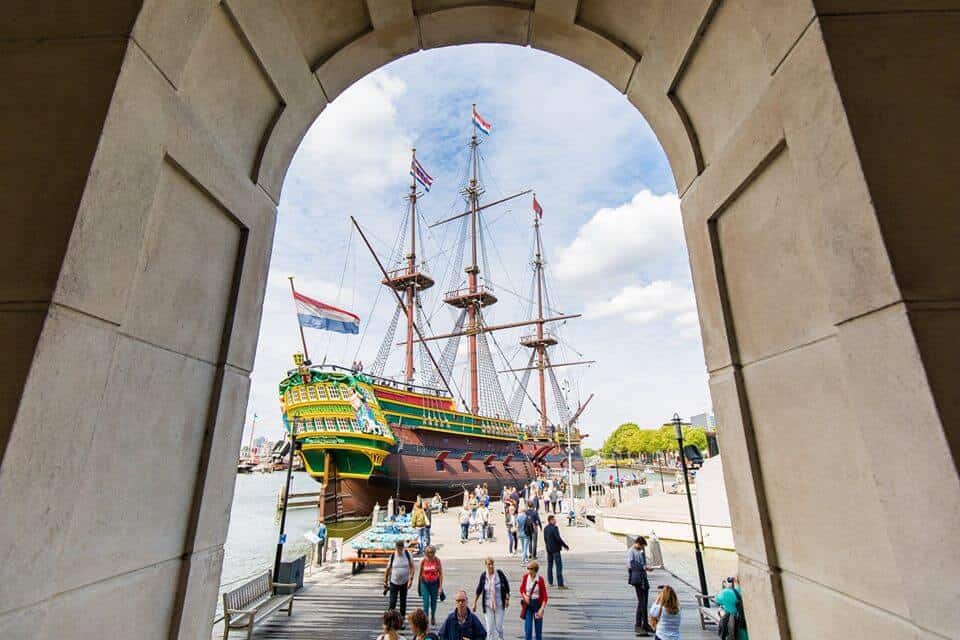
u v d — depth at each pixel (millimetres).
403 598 8938
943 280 1841
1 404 1712
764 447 2924
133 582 2385
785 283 2674
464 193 63344
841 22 2188
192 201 2896
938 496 1664
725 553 20625
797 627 2604
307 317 23969
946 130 2021
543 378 74125
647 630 8414
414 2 3986
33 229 1945
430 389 37625
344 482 31625
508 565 14547
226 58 3068
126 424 2326
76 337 1978
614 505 36250
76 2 2324
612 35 4039
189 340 2879
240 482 120562
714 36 3137
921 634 1756
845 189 2070
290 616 9430
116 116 2158
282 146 3996
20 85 2186
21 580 1721
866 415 2010
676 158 4062
